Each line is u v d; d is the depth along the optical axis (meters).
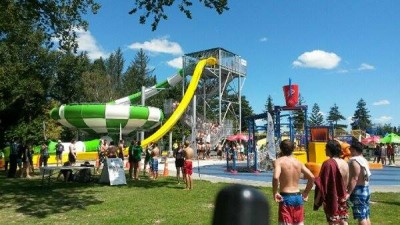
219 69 47.94
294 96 23.97
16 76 33.69
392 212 10.03
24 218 9.47
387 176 21.80
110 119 38.16
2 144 40.47
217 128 46.41
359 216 6.48
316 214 9.80
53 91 50.06
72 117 38.19
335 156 6.20
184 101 43.25
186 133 56.19
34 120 41.56
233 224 0.70
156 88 51.84
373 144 40.81
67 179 17.77
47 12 14.91
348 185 6.36
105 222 8.80
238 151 38.16
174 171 23.19
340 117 121.81
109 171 16.34
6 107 37.41
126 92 84.38
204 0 13.63
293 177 5.66
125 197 12.66
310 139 25.14
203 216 9.43
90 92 67.12
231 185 0.75
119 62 88.94
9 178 19.41
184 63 50.56
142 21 14.00
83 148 36.50
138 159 18.50
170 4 13.73
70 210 10.47
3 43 27.81
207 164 31.83
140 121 39.62
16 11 14.09
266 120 25.36
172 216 9.44
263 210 0.71
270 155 23.83
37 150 31.34
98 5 15.48
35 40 30.45
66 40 15.70
